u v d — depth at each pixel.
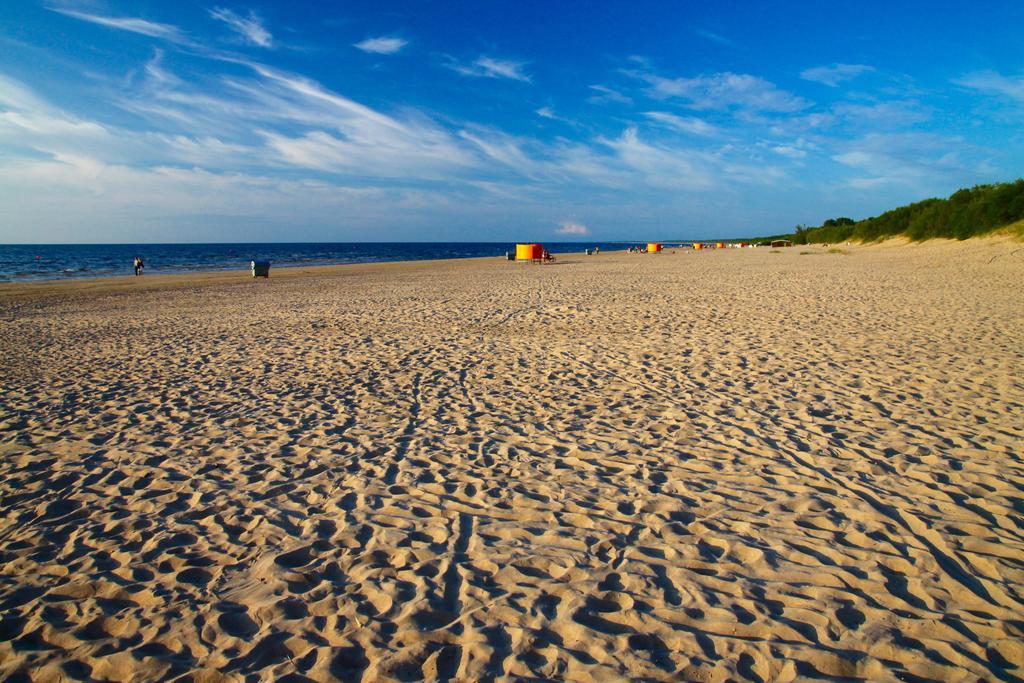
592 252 56.00
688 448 4.44
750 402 5.53
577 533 3.23
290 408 5.76
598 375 6.77
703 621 2.46
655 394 5.92
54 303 16.95
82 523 3.48
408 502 3.65
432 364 7.58
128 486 3.99
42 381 7.10
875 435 4.56
